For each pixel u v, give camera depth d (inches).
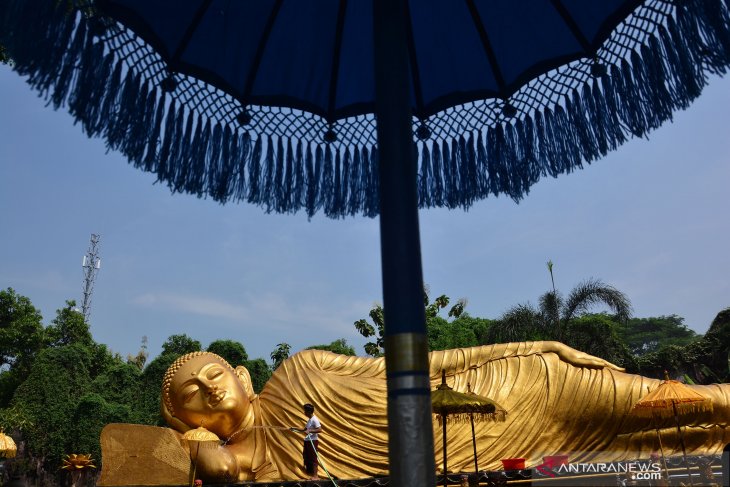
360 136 157.8
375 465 405.4
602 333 845.8
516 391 418.0
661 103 124.9
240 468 414.3
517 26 149.7
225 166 142.6
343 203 152.6
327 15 151.2
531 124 149.3
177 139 135.0
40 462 1092.5
